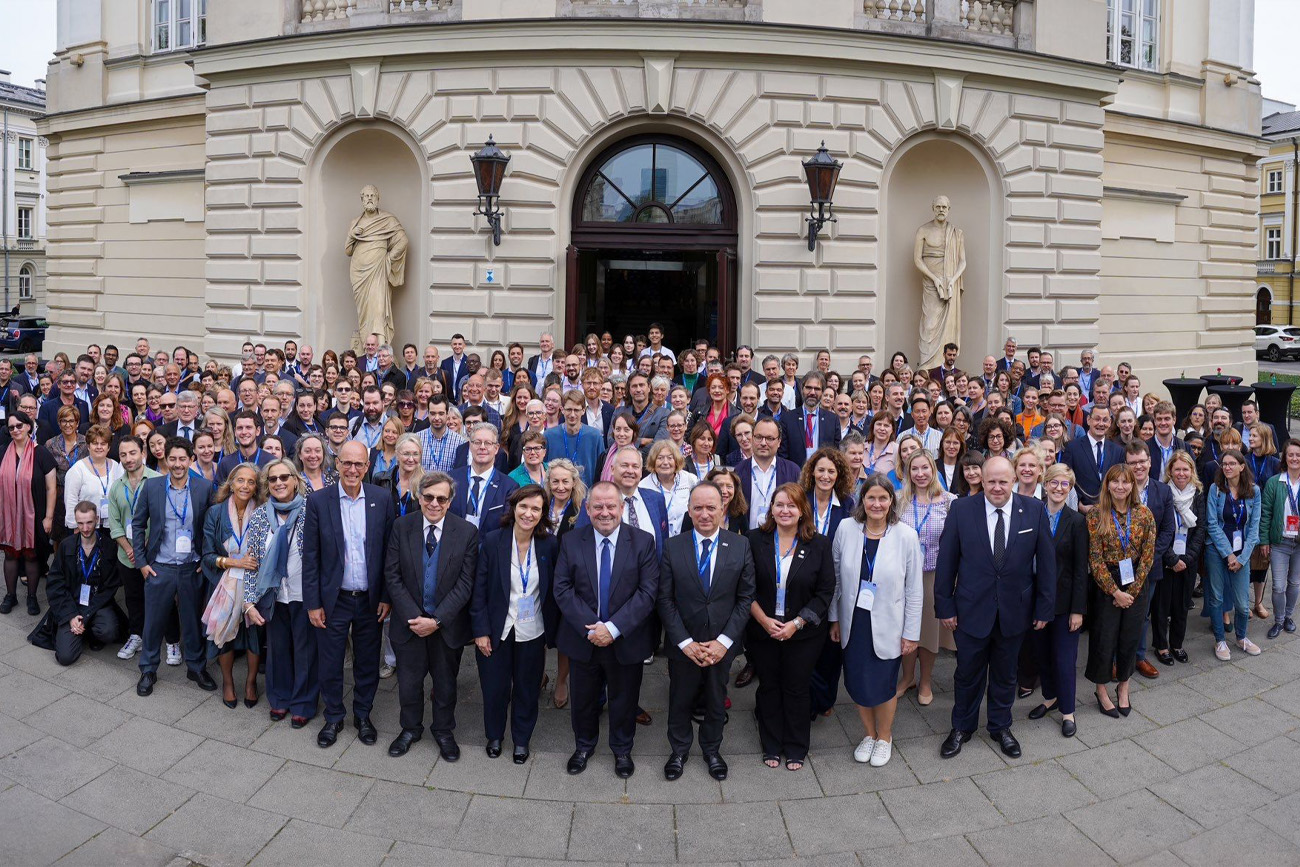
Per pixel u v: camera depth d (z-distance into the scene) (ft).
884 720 22.36
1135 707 25.25
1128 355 68.03
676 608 21.62
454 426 29.99
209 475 28.35
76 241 73.61
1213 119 69.10
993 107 49.67
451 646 22.25
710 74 46.85
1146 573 24.14
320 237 51.55
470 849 19.17
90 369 42.91
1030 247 51.42
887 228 50.75
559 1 46.21
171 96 65.92
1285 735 23.71
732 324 50.14
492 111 47.44
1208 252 71.87
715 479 24.09
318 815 20.20
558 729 24.18
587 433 30.07
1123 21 65.46
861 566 22.20
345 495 23.39
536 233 48.03
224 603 23.66
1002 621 22.56
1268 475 30.91
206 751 22.63
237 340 52.49
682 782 21.65
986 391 43.91
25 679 25.94
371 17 48.29
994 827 20.04
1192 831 19.86
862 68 47.44
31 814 19.94
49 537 30.89
